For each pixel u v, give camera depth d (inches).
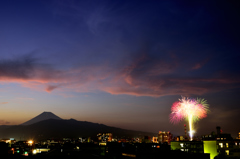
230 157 3516.2
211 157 3614.7
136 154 2696.9
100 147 3855.8
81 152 3575.3
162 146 4655.5
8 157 2783.0
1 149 3034.0
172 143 3892.7
